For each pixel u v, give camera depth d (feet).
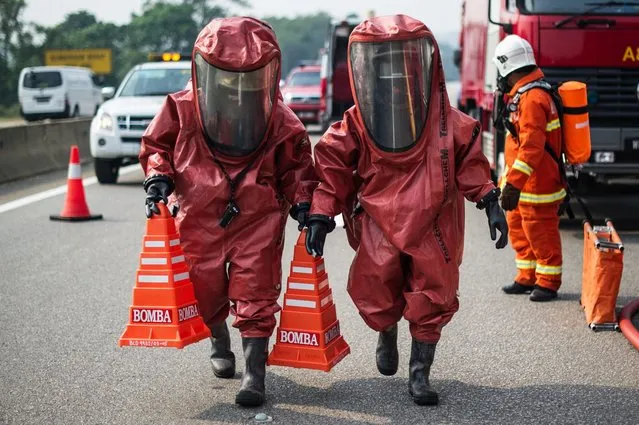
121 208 51.93
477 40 56.44
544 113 28.99
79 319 28.43
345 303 30.42
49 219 47.91
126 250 39.45
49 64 226.38
